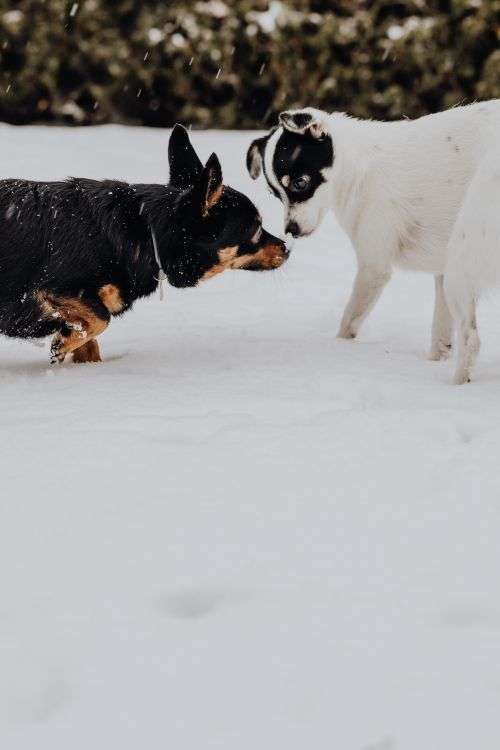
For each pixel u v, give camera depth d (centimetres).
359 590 307
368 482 385
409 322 707
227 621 291
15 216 566
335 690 259
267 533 345
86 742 242
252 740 240
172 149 626
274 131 640
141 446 425
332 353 599
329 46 1453
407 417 454
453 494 371
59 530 350
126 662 272
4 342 681
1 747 241
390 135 607
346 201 616
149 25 1459
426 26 1433
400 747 238
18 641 282
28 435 441
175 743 240
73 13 1442
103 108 1509
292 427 445
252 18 1452
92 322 584
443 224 591
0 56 1463
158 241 585
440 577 314
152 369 574
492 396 496
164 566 323
